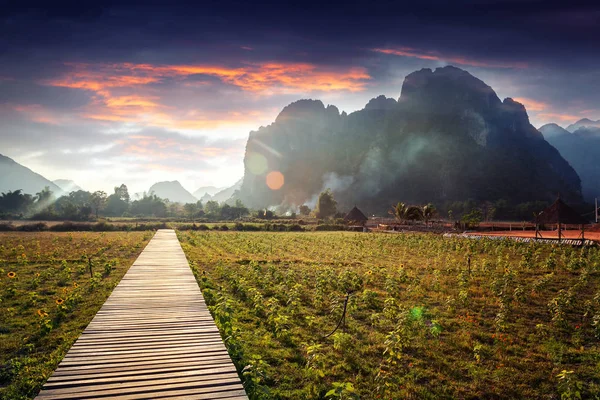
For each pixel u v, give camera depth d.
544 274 23.11
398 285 20.34
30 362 10.15
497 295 17.80
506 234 52.66
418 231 67.44
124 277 19.53
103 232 58.62
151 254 29.66
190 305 14.02
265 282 19.38
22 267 25.12
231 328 11.34
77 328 12.77
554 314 14.98
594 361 10.84
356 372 10.09
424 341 12.16
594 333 12.89
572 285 20.06
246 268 25.11
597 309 15.62
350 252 35.22
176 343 10.18
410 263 28.39
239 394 7.56
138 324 11.77
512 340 12.27
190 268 22.50
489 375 9.95
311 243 43.94
